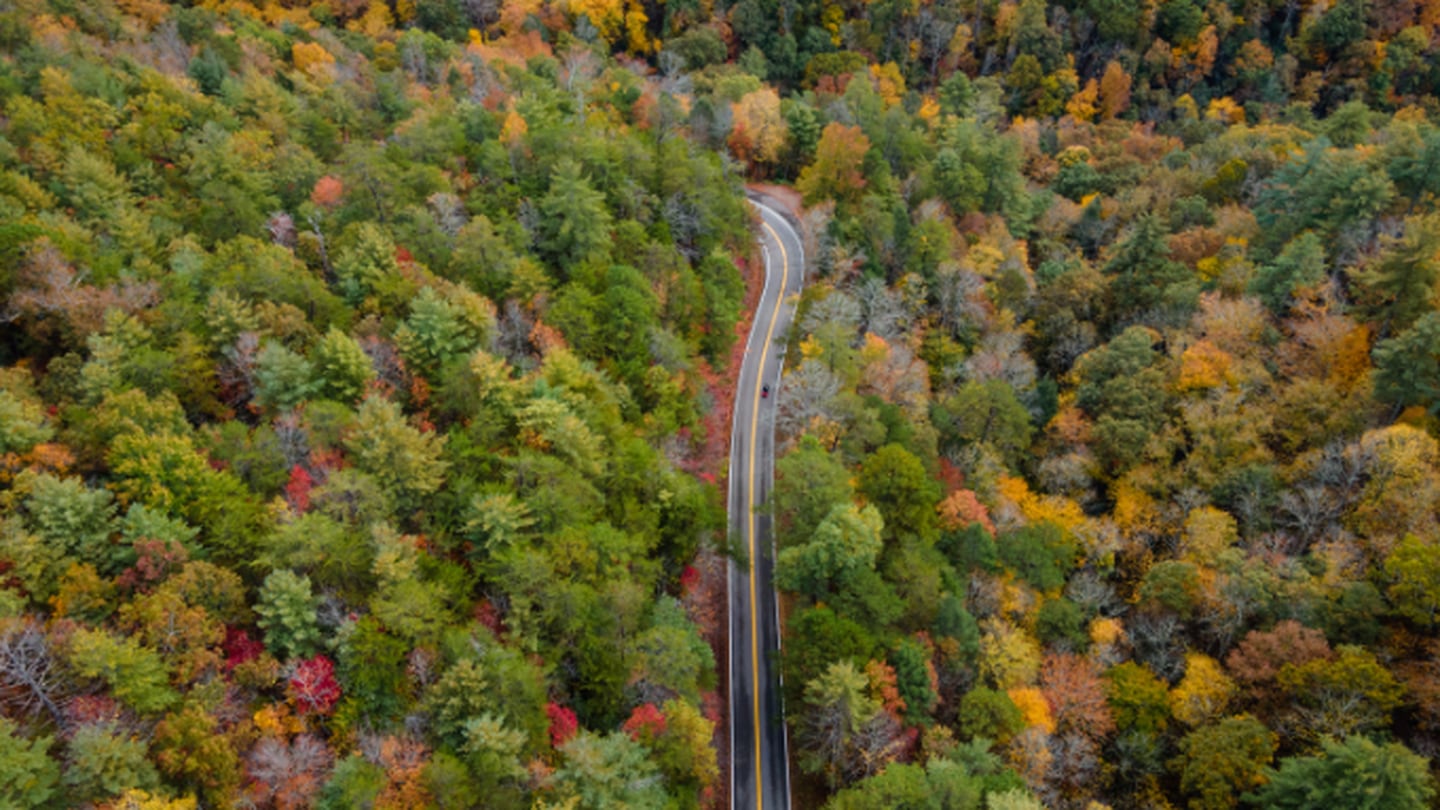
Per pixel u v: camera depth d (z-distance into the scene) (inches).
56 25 3836.1
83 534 1910.7
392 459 2263.8
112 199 2903.5
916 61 7022.6
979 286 3850.9
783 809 2438.5
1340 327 3235.7
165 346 2460.6
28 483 1948.8
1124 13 6894.7
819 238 4062.5
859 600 2449.6
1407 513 2664.9
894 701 2267.5
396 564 2016.5
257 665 1813.5
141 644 1782.7
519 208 3427.7
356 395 2500.0
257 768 1697.8
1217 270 3956.7
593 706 2180.1
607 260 3334.2
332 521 2082.9
